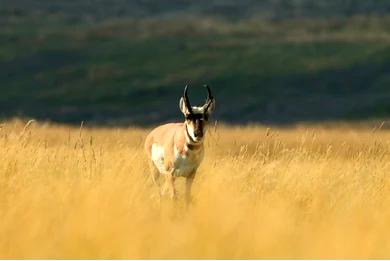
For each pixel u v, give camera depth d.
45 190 50.88
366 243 40.59
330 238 41.72
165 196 59.41
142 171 63.50
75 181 53.97
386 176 62.16
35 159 61.81
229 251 39.62
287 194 55.47
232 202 49.97
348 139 112.62
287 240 41.72
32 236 40.75
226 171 61.38
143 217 45.72
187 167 59.66
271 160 68.00
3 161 59.44
